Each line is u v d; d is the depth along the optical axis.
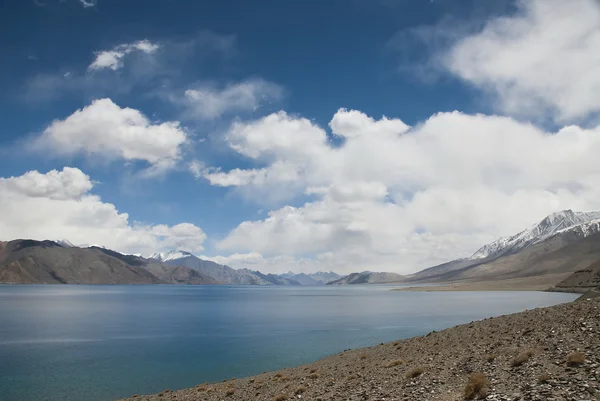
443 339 41.09
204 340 84.62
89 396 45.09
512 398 16.58
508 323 39.19
